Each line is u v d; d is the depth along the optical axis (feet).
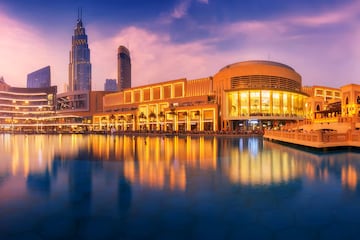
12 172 45.57
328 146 76.02
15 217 24.21
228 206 26.84
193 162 55.88
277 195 30.63
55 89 484.74
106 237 20.26
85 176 41.57
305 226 22.07
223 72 284.82
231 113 266.77
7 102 463.01
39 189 33.63
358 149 76.43
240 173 43.45
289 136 102.83
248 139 156.15
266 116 257.34
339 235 20.48
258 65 268.62
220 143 119.75
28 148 99.91
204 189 33.17
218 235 20.52
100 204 27.61
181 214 24.72
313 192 31.81
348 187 34.14
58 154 75.15
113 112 387.75
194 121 286.66
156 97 350.64
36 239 19.88
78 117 435.94
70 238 20.10
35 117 459.73
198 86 311.06
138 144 116.37
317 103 238.48
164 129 318.45
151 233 20.86
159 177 40.50
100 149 91.25
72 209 26.08
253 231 21.16
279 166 50.14
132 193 31.55
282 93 269.44
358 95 176.35
